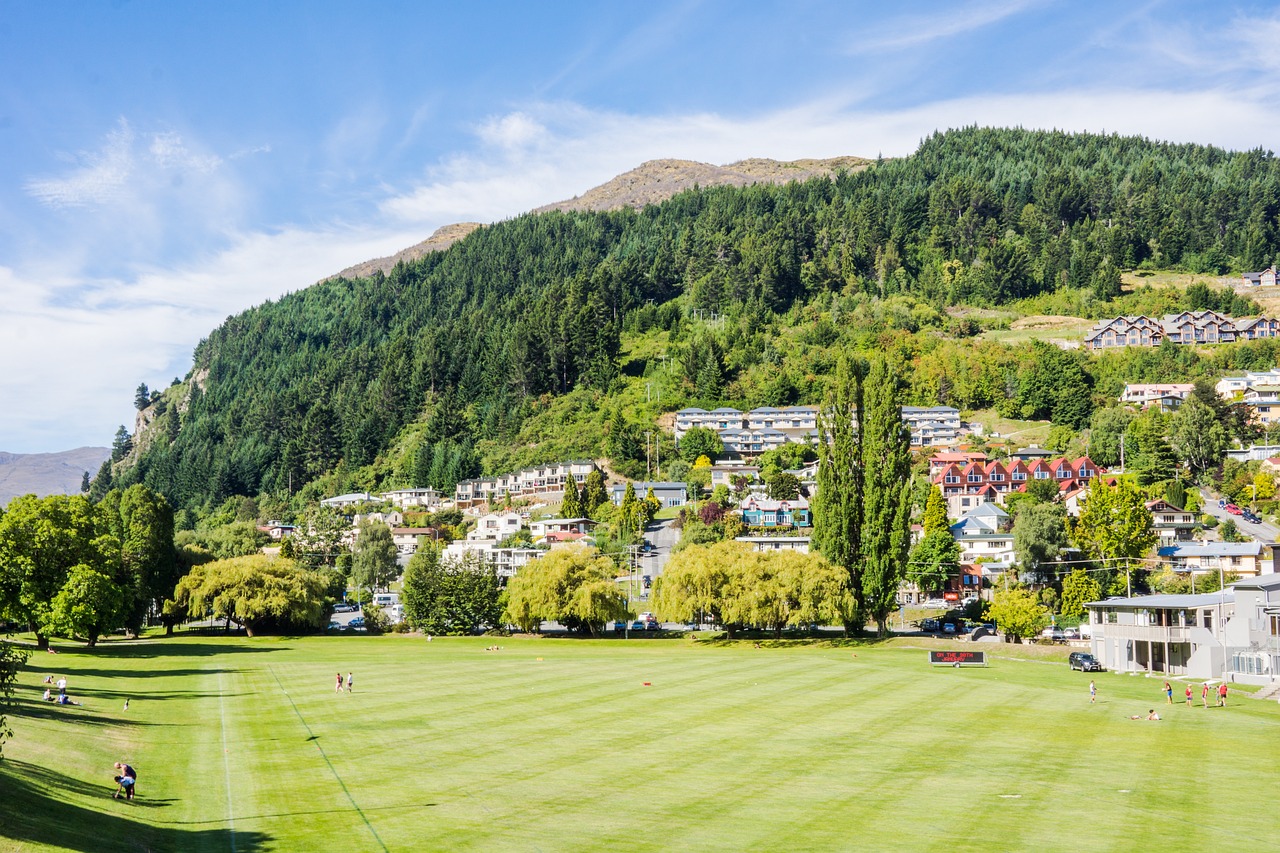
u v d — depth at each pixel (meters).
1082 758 66.81
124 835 48.03
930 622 166.12
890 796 57.22
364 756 68.50
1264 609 105.25
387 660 133.12
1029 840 48.66
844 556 158.75
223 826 51.69
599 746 71.56
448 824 51.88
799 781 60.91
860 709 87.44
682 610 155.62
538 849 47.72
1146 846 47.66
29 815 46.78
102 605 130.12
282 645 157.75
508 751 70.00
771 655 138.62
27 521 128.75
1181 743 71.50
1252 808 54.09
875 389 157.62
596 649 149.50
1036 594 162.38
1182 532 199.88
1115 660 119.00
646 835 49.84
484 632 179.00
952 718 82.56
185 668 122.31
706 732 76.75
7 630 161.12
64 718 77.62
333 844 48.56
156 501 181.50
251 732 77.31
